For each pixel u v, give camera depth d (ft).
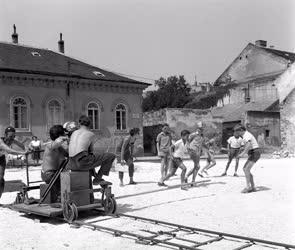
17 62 96.89
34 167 77.30
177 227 24.76
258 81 162.50
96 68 112.98
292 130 117.08
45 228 25.35
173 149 43.11
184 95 202.08
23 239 22.76
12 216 29.09
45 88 96.48
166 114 123.44
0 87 89.92
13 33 109.70
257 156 38.14
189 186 42.60
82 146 27.43
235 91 169.78
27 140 92.94
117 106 108.27
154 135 128.98
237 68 178.40
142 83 111.14
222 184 43.86
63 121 98.84
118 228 24.75
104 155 28.63
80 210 27.02
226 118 145.07
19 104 92.84
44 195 28.86
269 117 135.54
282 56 162.61
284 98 118.62
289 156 104.58
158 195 37.32
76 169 27.94
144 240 21.53
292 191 38.47
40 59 104.22
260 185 42.91
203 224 25.52
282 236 22.35
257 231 23.53
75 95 101.14
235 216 27.61
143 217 27.94
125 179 51.13
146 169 64.95
